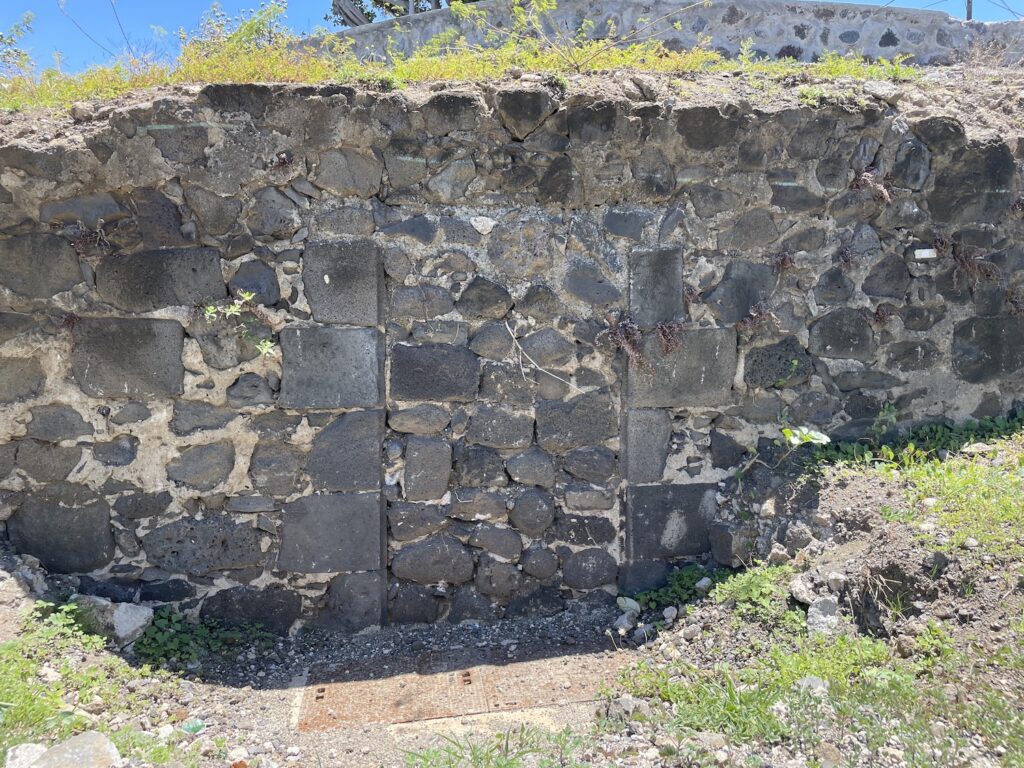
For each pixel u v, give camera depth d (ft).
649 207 12.01
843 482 11.68
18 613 9.57
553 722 8.99
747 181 12.13
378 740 8.82
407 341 11.57
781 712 8.27
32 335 10.82
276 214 11.15
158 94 11.10
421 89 11.86
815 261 12.51
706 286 12.19
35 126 10.85
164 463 11.15
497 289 11.68
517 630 11.58
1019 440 12.44
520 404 11.82
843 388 12.77
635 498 12.07
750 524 11.69
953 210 12.86
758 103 12.09
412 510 11.65
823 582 10.05
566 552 12.08
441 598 11.84
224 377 11.15
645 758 7.82
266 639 11.16
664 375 12.02
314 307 11.23
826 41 21.68
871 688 8.34
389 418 11.54
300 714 9.46
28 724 7.79
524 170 11.62
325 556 11.43
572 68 13.39
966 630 8.79
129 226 10.90
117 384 10.98
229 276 11.14
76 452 11.00
